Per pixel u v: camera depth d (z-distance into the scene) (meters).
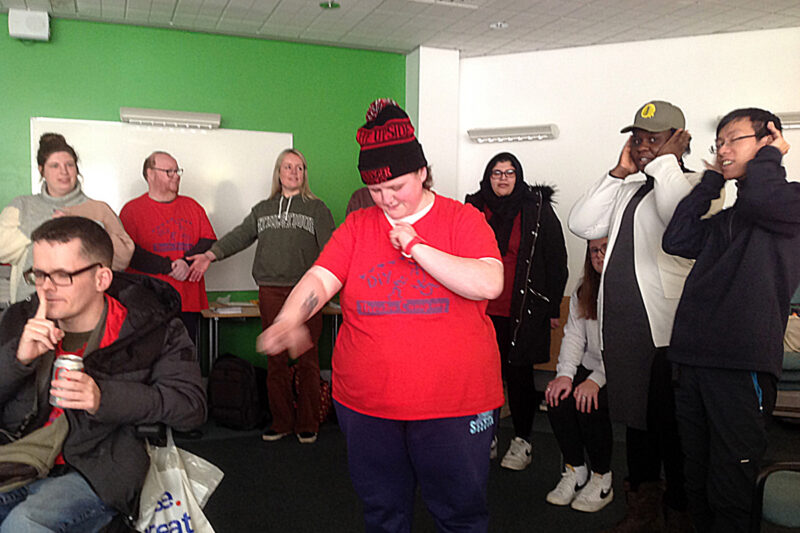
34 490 1.47
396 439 1.61
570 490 2.91
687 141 2.43
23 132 4.52
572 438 2.88
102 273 1.54
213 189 5.00
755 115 1.91
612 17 4.54
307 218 3.83
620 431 4.07
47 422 1.52
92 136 4.66
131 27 4.73
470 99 5.62
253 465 3.43
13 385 1.46
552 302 3.32
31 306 1.58
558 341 4.78
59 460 1.54
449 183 5.54
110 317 1.58
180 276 3.78
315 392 3.89
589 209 2.65
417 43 5.23
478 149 5.62
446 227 1.56
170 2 4.21
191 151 4.91
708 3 4.23
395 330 1.54
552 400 2.86
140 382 1.57
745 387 1.91
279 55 5.15
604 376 2.74
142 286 1.68
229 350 5.00
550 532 2.60
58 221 1.51
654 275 2.36
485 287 1.43
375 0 4.18
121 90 4.74
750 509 1.89
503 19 4.59
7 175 4.51
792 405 4.00
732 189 4.81
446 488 1.61
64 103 4.60
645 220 2.40
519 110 5.51
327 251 1.64
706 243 2.01
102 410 1.44
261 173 5.14
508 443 3.82
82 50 4.62
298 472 3.32
